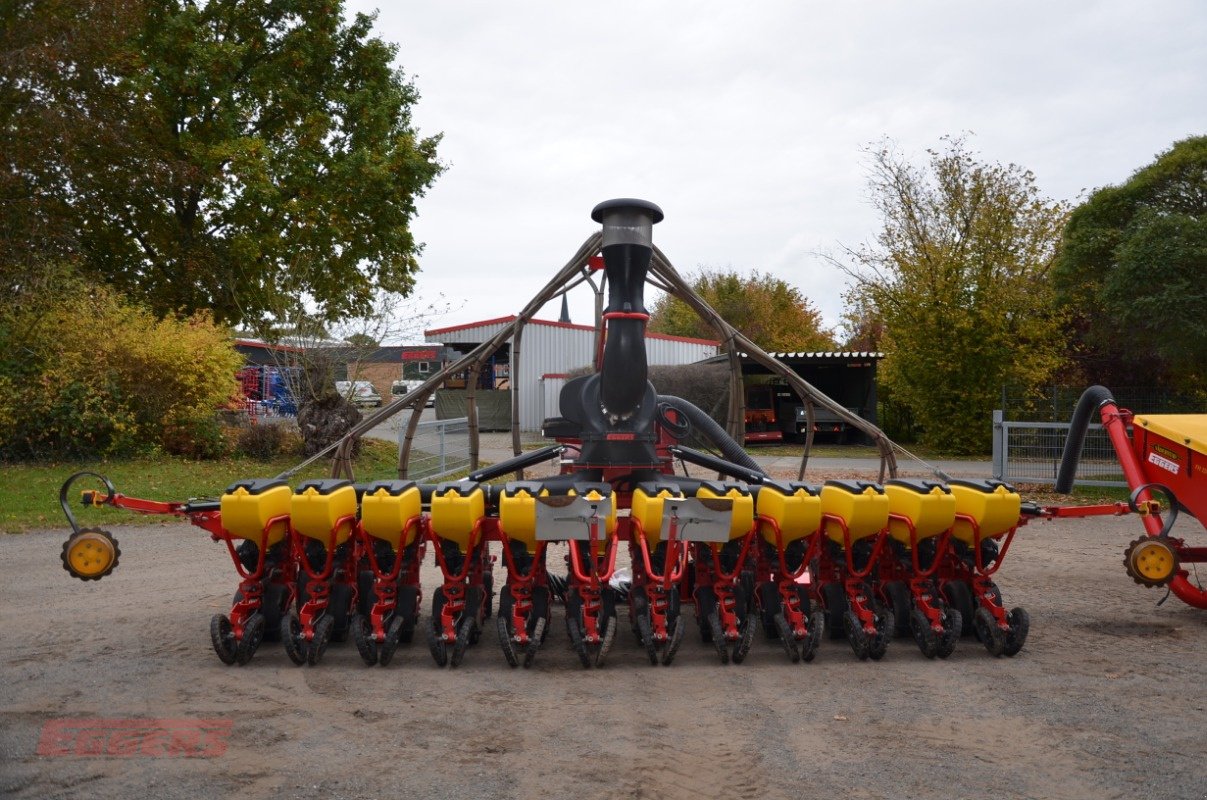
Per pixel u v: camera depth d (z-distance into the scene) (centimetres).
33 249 1972
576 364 3303
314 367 2031
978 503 602
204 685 537
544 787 392
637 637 642
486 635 669
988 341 2519
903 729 466
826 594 639
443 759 423
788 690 535
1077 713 491
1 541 1112
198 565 971
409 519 589
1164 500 743
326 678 554
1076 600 805
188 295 2509
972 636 661
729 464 766
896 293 2734
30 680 546
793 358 3011
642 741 448
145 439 1881
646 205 619
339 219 2461
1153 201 1980
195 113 2425
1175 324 1784
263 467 1877
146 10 2288
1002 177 2728
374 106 2567
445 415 3322
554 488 593
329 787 391
